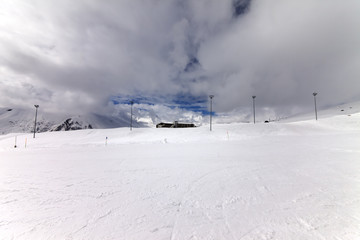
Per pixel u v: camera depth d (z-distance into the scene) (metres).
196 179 5.59
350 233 2.61
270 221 3.02
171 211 3.51
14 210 3.69
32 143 29.89
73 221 3.23
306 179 5.15
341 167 6.43
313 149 11.14
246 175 5.82
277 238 2.59
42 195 4.49
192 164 7.88
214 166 7.34
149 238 2.71
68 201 4.09
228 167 7.08
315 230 2.72
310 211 3.29
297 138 19.34
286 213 3.26
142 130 41.62
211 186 4.88
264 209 3.45
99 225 3.08
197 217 3.26
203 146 15.49
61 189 4.91
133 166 7.80
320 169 6.22
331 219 3.00
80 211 3.60
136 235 2.78
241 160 8.45
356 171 5.86
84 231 2.92
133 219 3.25
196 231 2.84
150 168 7.32
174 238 2.69
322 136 20.52
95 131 42.12
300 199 3.82
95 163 8.70
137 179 5.76
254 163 7.66
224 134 30.08
